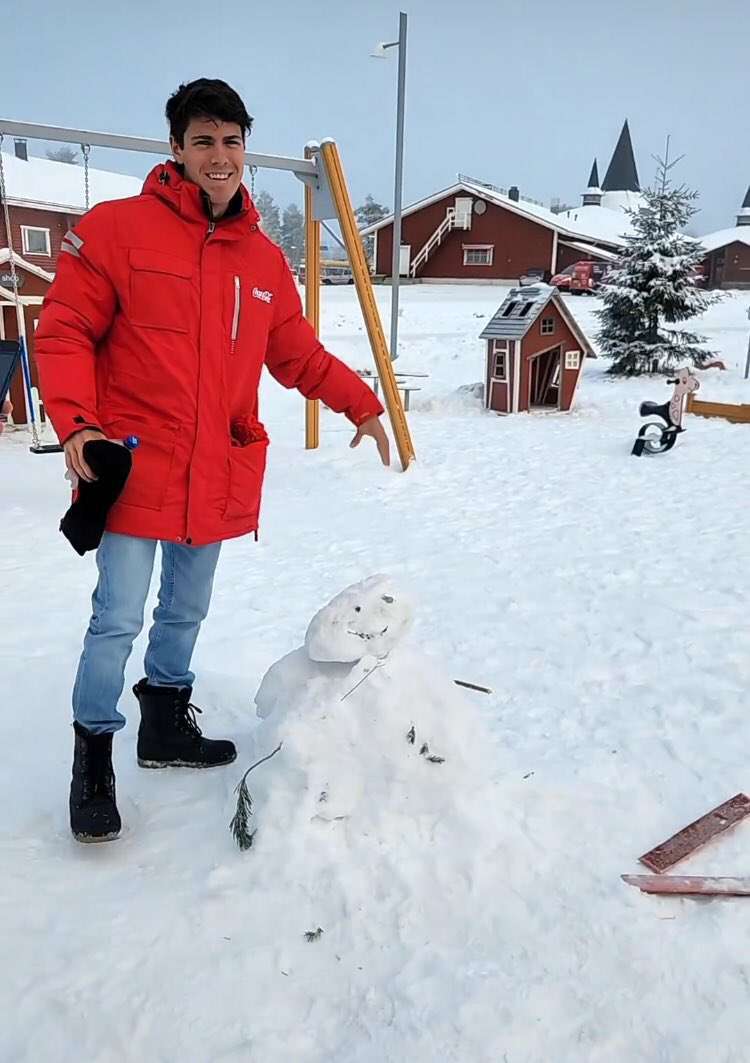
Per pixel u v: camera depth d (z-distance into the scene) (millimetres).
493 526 5719
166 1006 1743
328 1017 1730
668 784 2559
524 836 2211
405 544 5305
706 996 1768
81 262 2088
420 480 7133
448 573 4715
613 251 37875
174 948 1888
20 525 5727
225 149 2074
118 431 2162
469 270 36875
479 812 2219
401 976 1816
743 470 7301
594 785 2527
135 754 2686
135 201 2135
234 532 2338
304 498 6574
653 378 13164
